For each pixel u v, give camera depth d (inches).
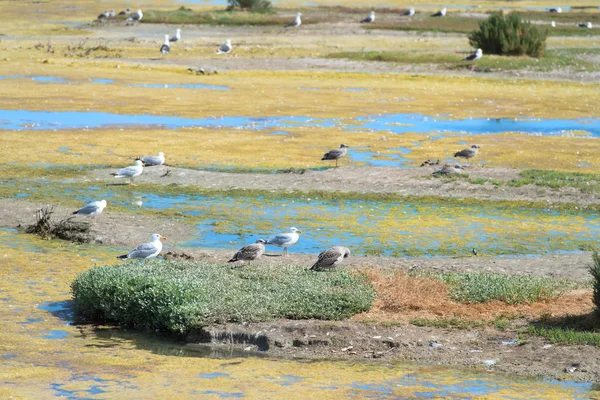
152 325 602.2
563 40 2746.1
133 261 737.0
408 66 2276.1
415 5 3868.1
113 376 506.6
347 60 2351.1
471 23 3142.2
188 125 1480.1
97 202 877.2
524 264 758.5
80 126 1437.0
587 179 1071.6
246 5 3371.1
